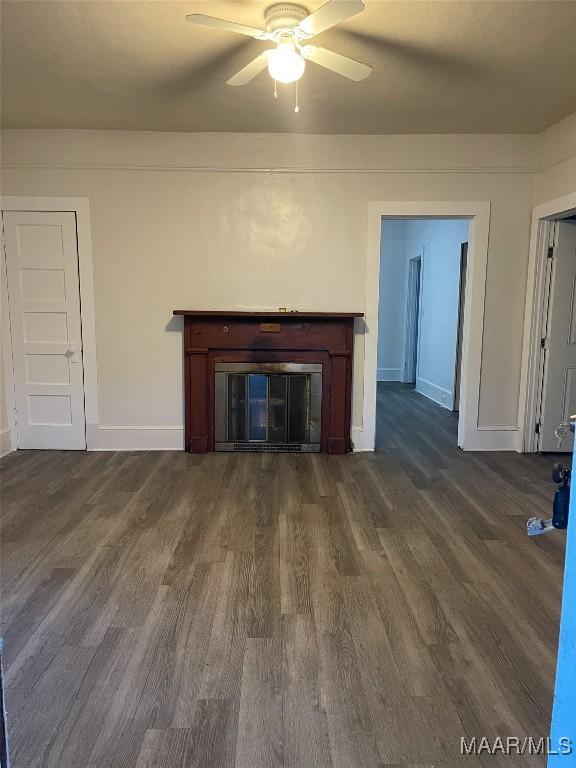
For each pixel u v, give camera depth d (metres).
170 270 4.38
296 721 1.62
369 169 4.28
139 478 3.81
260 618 2.13
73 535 2.86
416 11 2.46
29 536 2.85
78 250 4.31
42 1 2.37
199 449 4.45
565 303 4.37
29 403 4.49
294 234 4.36
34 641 1.98
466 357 4.56
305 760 1.49
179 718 1.63
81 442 4.53
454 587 2.38
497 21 2.54
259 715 1.64
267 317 4.33
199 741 1.55
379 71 3.09
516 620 2.14
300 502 3.38
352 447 4.59
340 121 3.94
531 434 4.55
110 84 3.29
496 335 4.51
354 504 3.36
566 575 0.95
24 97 3.50
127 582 2.39
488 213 4.34
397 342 9.20
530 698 1.72
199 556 2.64
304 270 4.41
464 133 4.21
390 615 2.17
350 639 2.01
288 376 4.43
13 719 1.62
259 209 4.33
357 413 4.59
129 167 4.23
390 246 8.98
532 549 2.76
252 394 4.45
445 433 5.30
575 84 3.26
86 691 1.73
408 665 1.87
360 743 1.55
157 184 4.27
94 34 2.68
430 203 4.32
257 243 4.37
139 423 4.53
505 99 3.50
